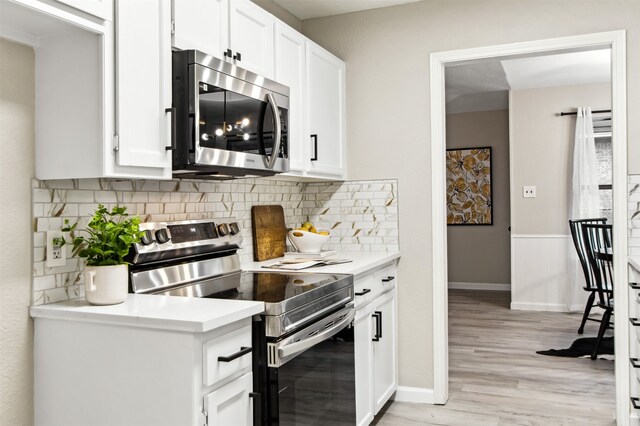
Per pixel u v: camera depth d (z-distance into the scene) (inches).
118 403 60.3
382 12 130.0
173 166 73.5
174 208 91.4
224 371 60.4
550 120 230.7
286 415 70.6
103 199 76.3
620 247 109.0
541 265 231.1
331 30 135.0
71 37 64.3
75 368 63.1
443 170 126.2
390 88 129.3
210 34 81.7
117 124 63.6
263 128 89.4
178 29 74.2
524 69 199.6
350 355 93.8
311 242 121.6
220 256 95.4
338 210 135.2
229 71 80.0
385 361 117.9
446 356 127.1
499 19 119.4
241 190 111.8
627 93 109.3
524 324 203.5
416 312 126.7
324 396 82.7
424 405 123.9
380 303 114.0
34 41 65.7
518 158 235.5
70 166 64.6
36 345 65.6
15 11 56.6
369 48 131.2
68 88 64.6
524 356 161.3
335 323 84.8
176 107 73.2
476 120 281.3
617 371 109.5
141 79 67.1
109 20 62.5
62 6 57.2
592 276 188.2
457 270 288.0
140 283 76.2
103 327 61.2
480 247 282.8
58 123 65.3
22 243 64.9
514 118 236.1
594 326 198.4
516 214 235.5
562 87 228.8
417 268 126.9
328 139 123.3
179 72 73.0
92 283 64.6
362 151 132.3
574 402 123.8
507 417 115.5
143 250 76.5
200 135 73.4
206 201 100.0
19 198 64.7
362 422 100.4
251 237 114.9
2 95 62.9
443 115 126.6
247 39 91.6
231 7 86.7
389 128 129.4
